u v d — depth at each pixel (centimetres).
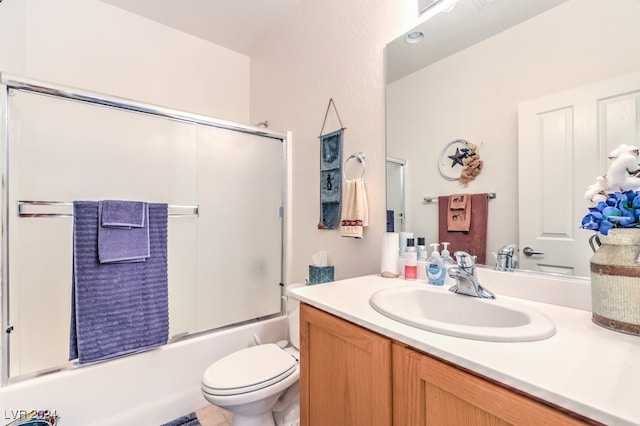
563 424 48
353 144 168
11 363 143
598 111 89
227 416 169
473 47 118
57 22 193
